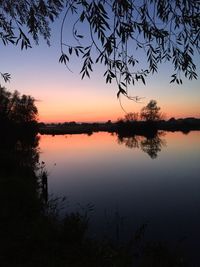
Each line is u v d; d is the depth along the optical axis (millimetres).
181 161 36375
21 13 5473
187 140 72250
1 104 44062
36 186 17016
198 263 8922
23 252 7625
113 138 89188
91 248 8117
